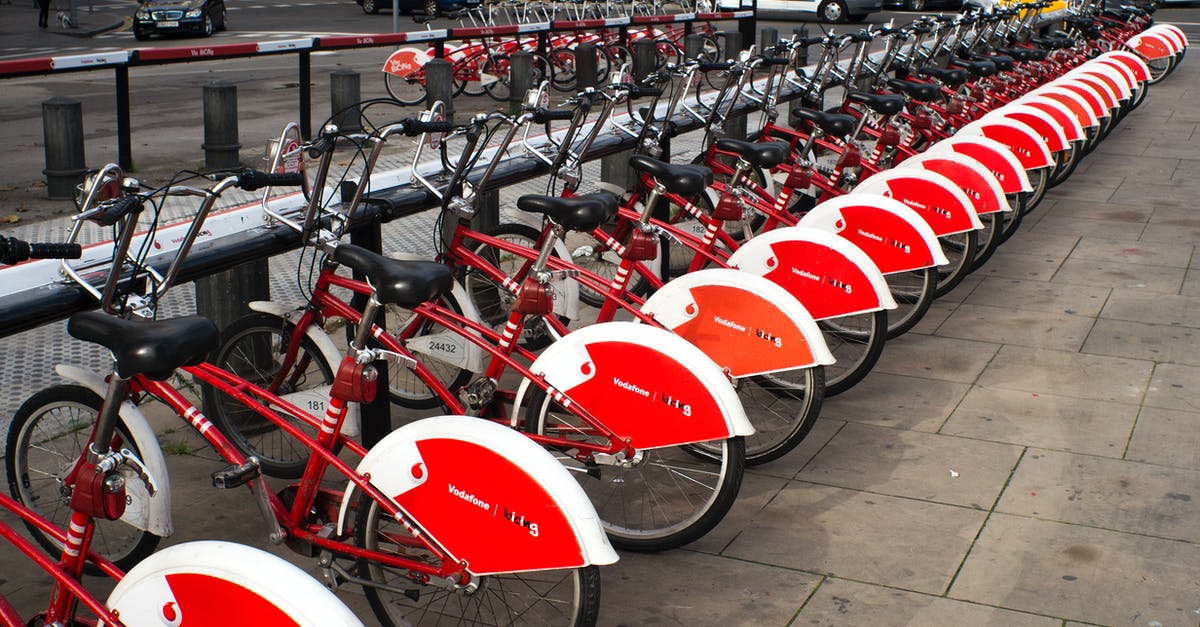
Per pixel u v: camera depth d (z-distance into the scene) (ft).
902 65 30.30
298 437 10.53
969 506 13.01
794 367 13.48
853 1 85.46
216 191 10.00
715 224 15.79
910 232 17.38
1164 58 57.00
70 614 8.82
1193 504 13.04
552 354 12.12
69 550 8.69
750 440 14.32
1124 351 18.04
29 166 30.89
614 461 11.86
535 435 12.19
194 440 14.82
